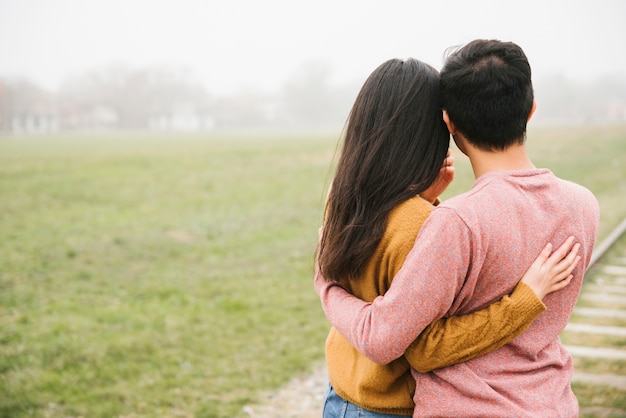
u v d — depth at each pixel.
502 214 1.45
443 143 1.60
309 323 6.40
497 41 1.53
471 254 1.43
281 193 16.59
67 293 7.55
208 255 9.59
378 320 1.44
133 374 5.04
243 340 5.89
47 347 5.58
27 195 15.89
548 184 1.52
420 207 1.52
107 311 6.80
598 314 6.08
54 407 4.40
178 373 5.07
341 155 1.63
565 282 1.48
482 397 1.44
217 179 19.72
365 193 1.54
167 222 12.37
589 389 4.31
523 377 1.47
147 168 23.06
